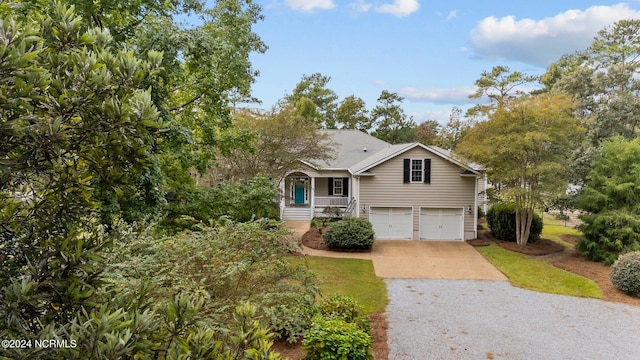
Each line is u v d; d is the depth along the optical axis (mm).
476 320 9352
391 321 9242
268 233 6172
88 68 1967
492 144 16062
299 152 17094
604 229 14734
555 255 15859
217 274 5469
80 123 1958
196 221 8938
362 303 10438
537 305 10430
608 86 24203
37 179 2143
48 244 2070
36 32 1839
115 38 8461
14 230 2064
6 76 1612
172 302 2299
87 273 2143
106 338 1710
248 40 12102
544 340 8250
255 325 2861
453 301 10742
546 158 15938
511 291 11641
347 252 16406
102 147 2098
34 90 1727
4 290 1792
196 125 12320
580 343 8117
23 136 1750
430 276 13195
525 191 16062
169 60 8398
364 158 23828
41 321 1907
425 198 19047
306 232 19703
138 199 8375
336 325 6461
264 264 6113
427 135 40656
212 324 4164
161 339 2104
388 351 7645
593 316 9641
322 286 11609
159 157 10055
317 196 24703
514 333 8594
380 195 19172
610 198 14867
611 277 11656
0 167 1691
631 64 23547
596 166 16094
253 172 16516
